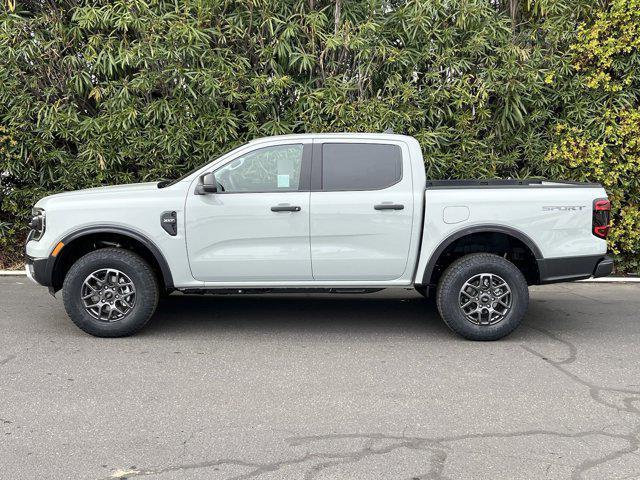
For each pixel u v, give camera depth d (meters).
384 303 7.23
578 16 8.42
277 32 8.27
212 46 8.23
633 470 3.31
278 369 4.91
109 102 8.20
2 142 8.36
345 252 5.64
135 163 8.55
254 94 8.06
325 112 8.27
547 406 4.18
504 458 3.45
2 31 8.01
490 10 8.30
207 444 3.61
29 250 5.76
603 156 8.47
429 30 8.17
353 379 4.69
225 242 5.64
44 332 5.87
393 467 3.34
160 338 5.74
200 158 8.34
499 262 5.61
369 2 8.19
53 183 8.85
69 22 8.52
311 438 3.69
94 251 5.64
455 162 8.43
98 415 4.00
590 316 6.69
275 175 5.70
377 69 8.38
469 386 4.55
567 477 3.24
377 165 5.70
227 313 6.72
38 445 3.59
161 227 5.58
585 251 5.67
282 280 5.73
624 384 4.61
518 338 5.83
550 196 5.62
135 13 7.96
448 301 5.63
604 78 8.23
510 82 8.05
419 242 5.68
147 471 3.29
